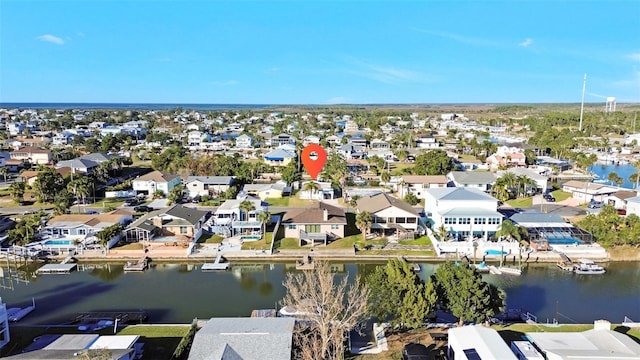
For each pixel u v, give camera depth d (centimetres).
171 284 5797
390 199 7881
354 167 13700
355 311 4078
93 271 6281
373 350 3950
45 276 6069
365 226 6988
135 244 6919
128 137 19462
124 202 9506
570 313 4928
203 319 4741
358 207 8119
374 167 14038
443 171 11875
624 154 16988
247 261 6594
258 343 3472
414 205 9350
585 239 6844
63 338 3900
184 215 7431
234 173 11712
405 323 4109
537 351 3675
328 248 6831
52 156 14162
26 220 7238
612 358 3428
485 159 14988
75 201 9512
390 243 7069
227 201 8562
